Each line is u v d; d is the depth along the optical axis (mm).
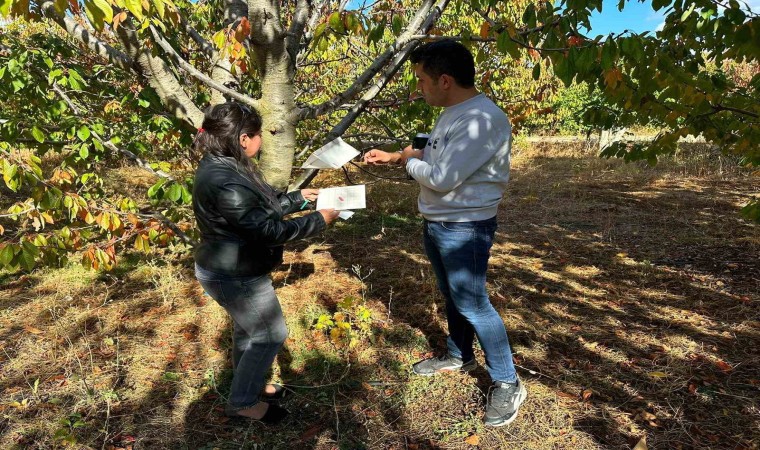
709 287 4133
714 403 2576
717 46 2959
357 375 2912
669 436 2355
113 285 4176
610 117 3594
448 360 2904
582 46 2529
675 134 3279
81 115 3480
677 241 5523
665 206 7383
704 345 3156
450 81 2170
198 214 2029
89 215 2750
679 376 2820
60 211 2754
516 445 2338
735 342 3178
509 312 3680
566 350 3164
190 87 4051
